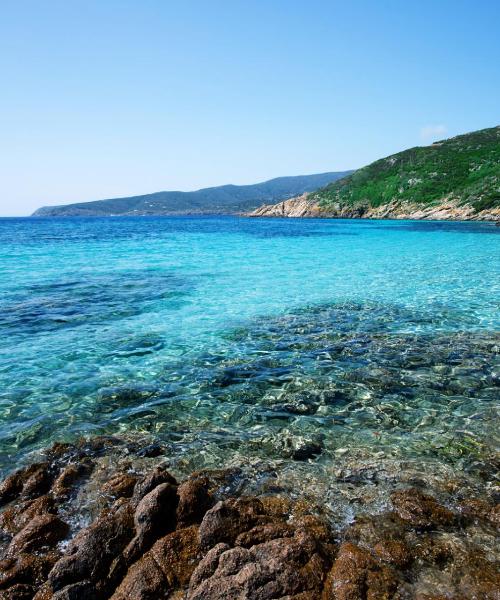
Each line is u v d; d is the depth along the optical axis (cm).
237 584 408
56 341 1252
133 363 1092
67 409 862
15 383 978
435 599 412
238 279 2225
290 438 747
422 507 537
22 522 539
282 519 526
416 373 1006
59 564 447
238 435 760
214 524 480
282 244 4403
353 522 530
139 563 457
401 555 467
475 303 1650
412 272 2400
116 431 780
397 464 660
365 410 846
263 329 1350
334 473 639
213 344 1222
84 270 2528
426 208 9750
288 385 958
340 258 3114
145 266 2714
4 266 2684
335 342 1222
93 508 560
